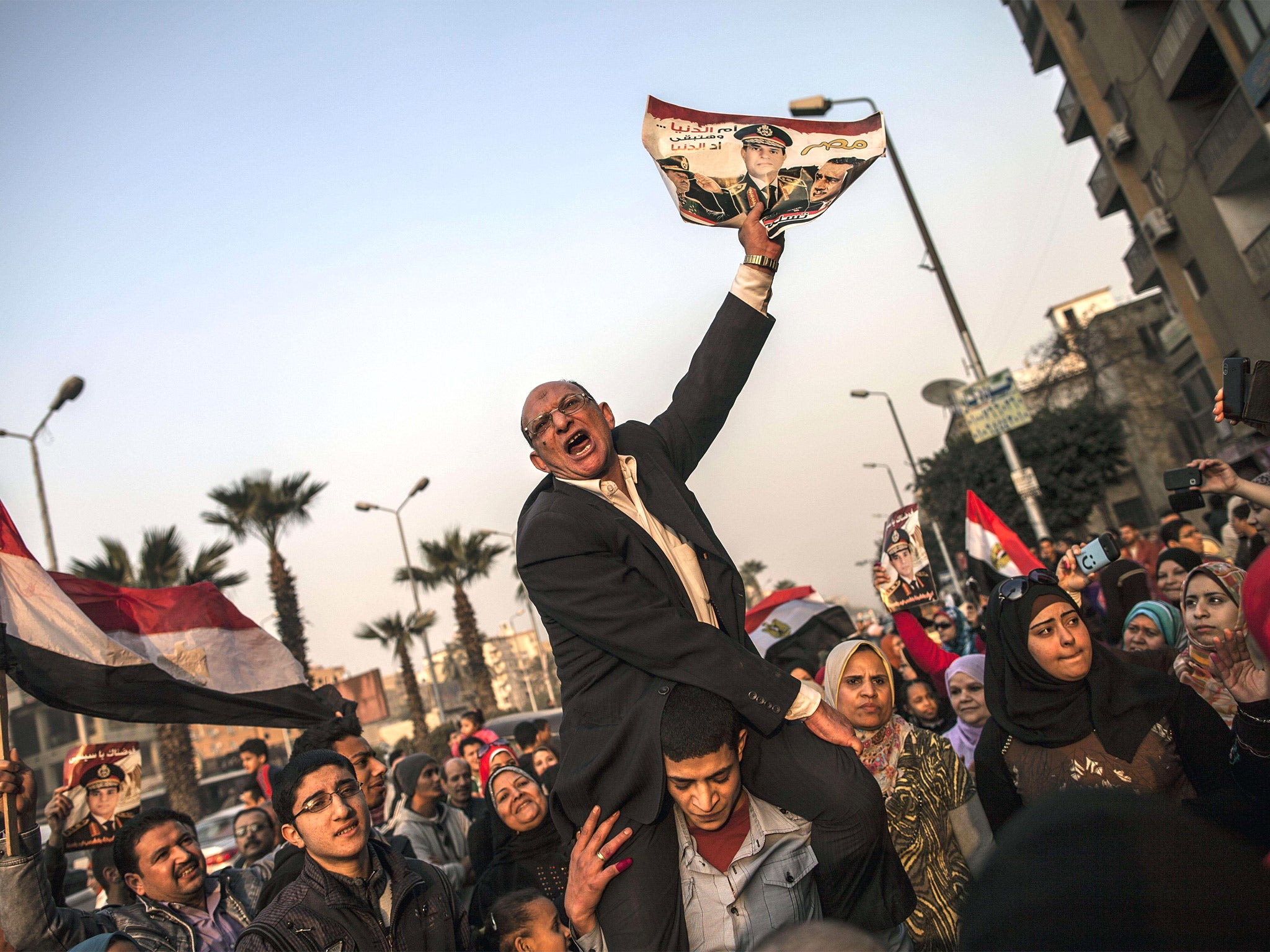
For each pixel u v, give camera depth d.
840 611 7.86
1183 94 18.12
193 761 23.00
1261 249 16.84
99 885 6.16
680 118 3.14
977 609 8.51
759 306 3.10
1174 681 3.22
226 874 4.58
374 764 4.54
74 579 4.95
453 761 7.14
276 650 5.30
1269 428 3.51
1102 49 20.41
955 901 3.28
